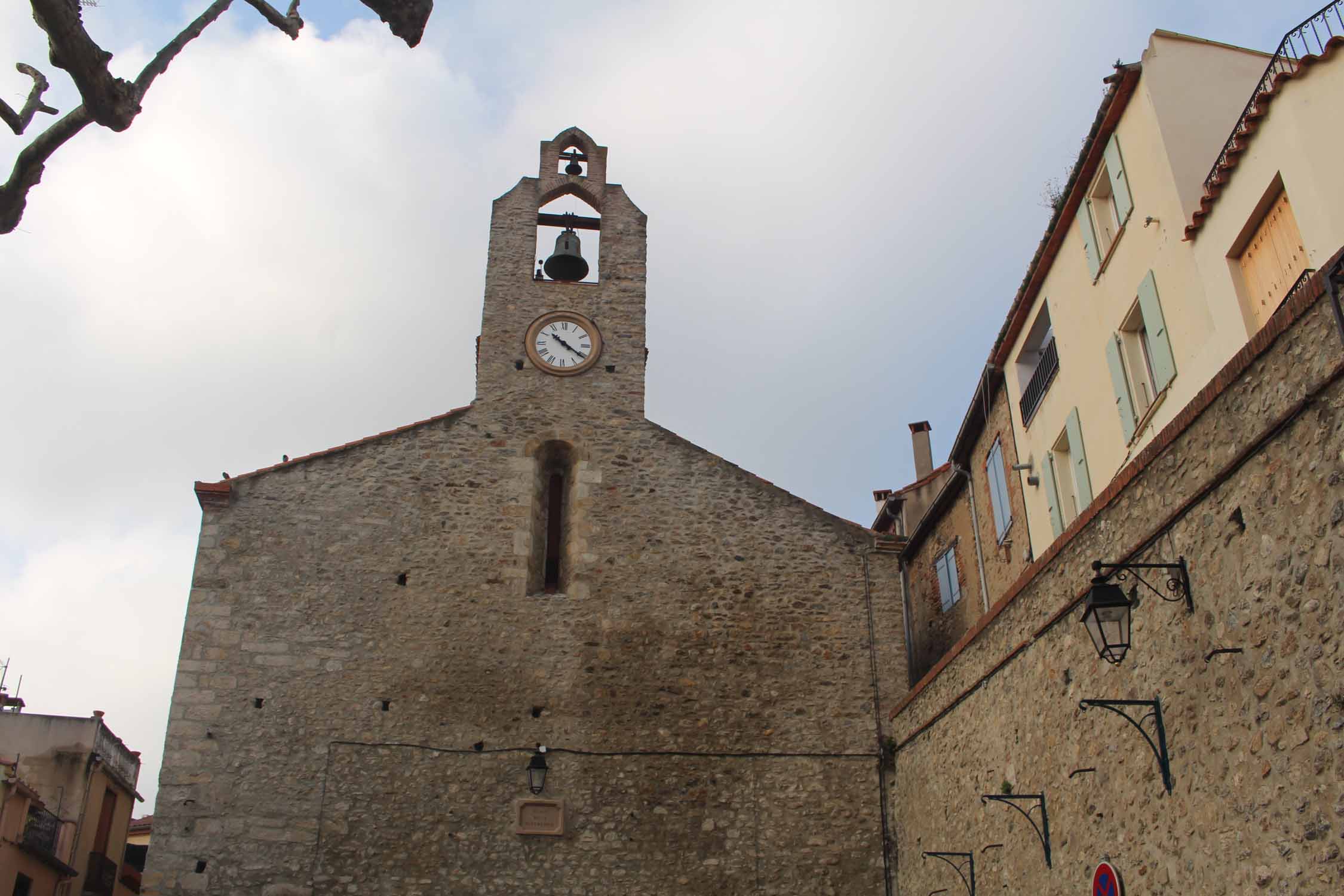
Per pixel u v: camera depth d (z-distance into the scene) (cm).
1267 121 973
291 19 621
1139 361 1224
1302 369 659
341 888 1405
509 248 1912
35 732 2391
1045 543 1484
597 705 1555
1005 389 1681
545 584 1689
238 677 1498
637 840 1478
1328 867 618
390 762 1481
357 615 1562
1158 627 824
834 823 1512
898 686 1603
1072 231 1377
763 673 1597
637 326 1862
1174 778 793
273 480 1627
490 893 1427
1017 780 1093
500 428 1736
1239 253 1025
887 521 2467
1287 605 668
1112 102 1218
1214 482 750
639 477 1722
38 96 569
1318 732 632
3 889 1925
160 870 1384
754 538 1688
